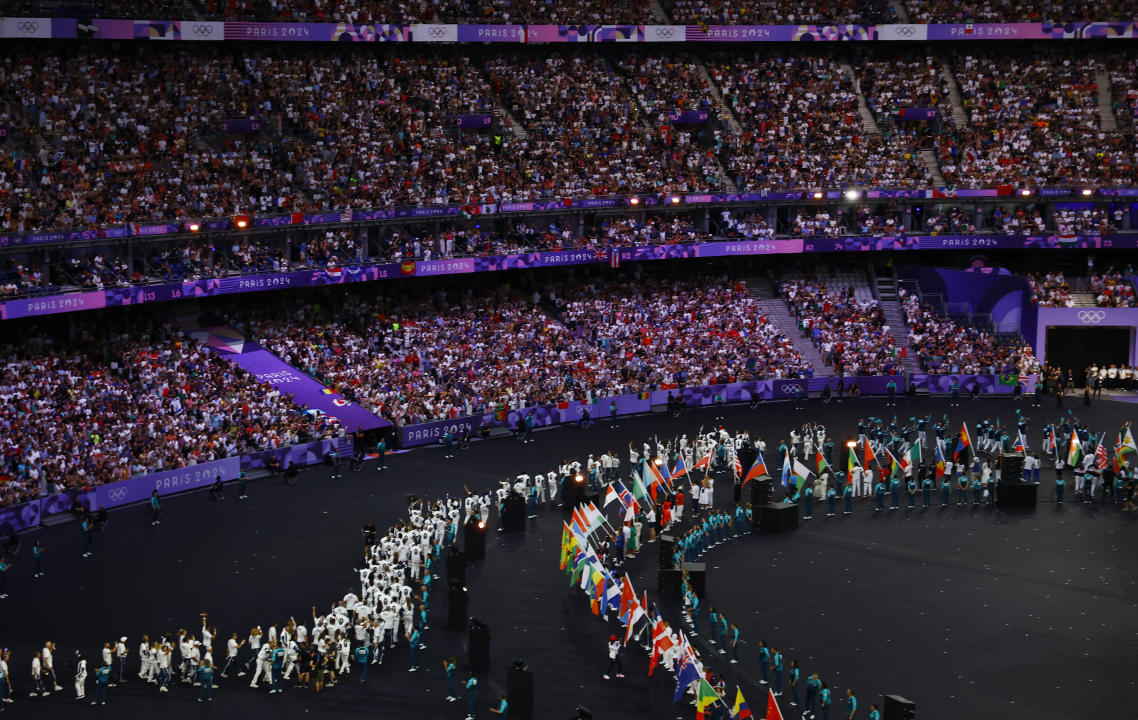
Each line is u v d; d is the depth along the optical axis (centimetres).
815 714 4394
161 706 4528
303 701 4566
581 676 4731
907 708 4103
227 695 4622
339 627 4875
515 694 4412
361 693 4634
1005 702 4491
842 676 4706
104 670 4528
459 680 4719
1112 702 4494
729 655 4916
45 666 4631
